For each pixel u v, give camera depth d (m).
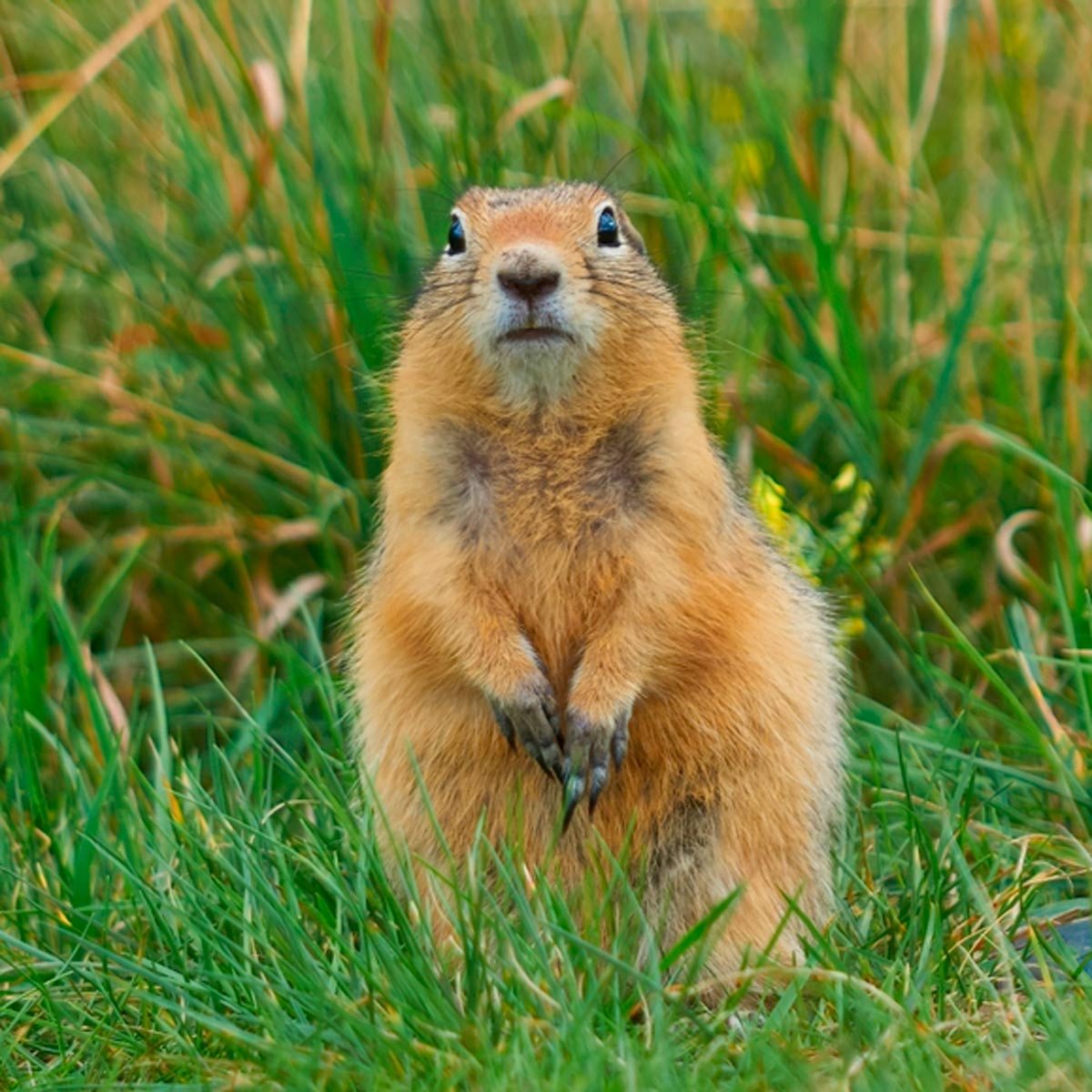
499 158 12.12
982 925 8.70
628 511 9.03
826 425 12.25
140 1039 7.84
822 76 12.67
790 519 11.52
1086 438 11.66
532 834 9.09
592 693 8.71
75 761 10.43
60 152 13.26
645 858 8.81
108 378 12.49
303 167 12.48
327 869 8.70
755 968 7.95
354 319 11.80
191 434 12.34
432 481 9.16
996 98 12.77
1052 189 13.49
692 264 12.03
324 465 12.05
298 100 12.12
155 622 12.34
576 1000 7.32
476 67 12.74
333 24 13.51
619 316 9.02
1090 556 11.17
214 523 12.20
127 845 9.30
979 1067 6.84
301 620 12.00
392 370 10.39
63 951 9.07
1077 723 10.71
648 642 8.87
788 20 14.08
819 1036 7.43
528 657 8.86
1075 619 10.58
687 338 9.97
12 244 13.15
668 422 9.07
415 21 13.62
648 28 13.02
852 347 11.73
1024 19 13.22
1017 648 10.84
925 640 11.24
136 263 12.90
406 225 12.34
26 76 12.80
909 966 8.26
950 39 14.08
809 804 9.19
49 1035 8.12
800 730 9.16
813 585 10.45
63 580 12.04
